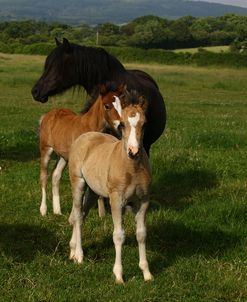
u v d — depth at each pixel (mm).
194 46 75188
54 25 84000
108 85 6680
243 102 24172
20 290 4977
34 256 5820
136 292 4930
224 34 76688
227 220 6844
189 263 5625
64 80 7746
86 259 5805
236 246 6023
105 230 6559
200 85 32062
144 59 50781
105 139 5676
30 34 77062
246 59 48781
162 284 5164
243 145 11461
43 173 7594
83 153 5688
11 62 44125
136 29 75312
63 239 6340
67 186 8648
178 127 14367
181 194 8312
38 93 7832
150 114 7727
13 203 7754
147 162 5121
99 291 4961
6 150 11281
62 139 7223
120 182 5020
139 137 4797
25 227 6773
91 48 7668
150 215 7074
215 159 9906
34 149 11492
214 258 5770
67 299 4852
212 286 5102
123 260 5723
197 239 6305
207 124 15023
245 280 5176
